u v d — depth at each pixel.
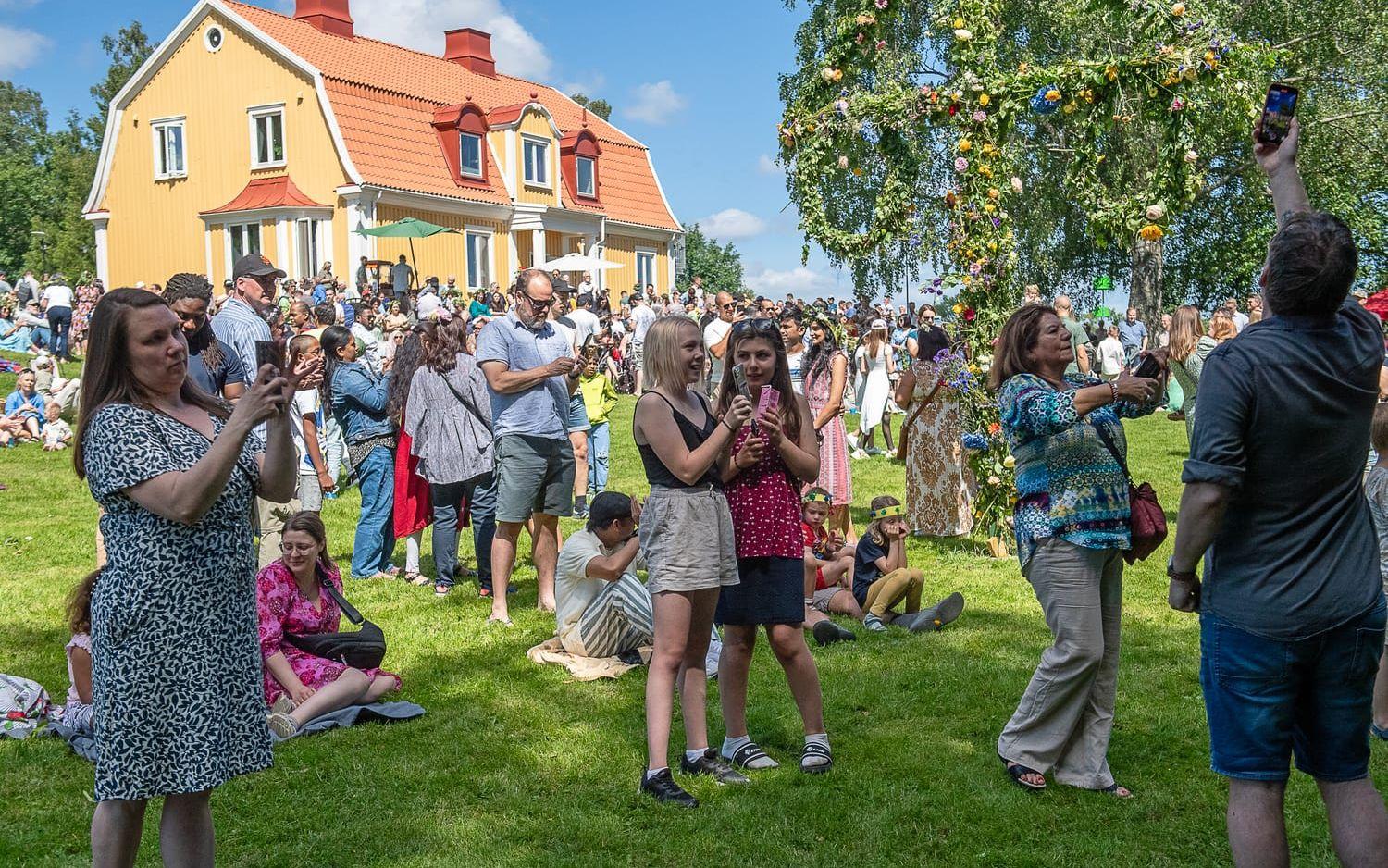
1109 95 8.46
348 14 36.34
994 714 5.36
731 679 4.74
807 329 9.34
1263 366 3.05
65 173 76.50
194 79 34.12
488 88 38.81
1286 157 3.57
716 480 4.55
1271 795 3.16
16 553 9.53
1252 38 24.55
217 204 34.16
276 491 3.29
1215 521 3.11
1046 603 4.39
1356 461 3.11
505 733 5.20
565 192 38.12
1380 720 4.92
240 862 3.99
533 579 8.38
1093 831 4.18
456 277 34.50
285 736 5.06
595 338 11.63
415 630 6.92
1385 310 5.93
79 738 4.94
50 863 3.94
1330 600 3.06
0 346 25.77
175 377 3.21
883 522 7.09
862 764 4.78
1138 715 5.31
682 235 42.91
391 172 32.62
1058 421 4.17
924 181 21.72
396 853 4.05
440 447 7.64
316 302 23.78
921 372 9.53
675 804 4.39
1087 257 31.08
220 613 3.18
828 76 9.02
